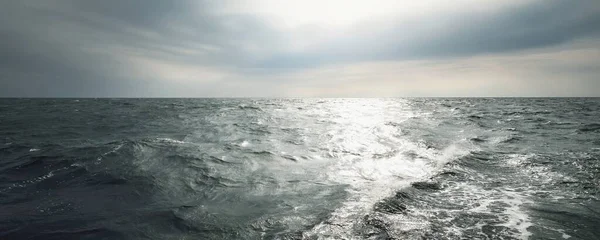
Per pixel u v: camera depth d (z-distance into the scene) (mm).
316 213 4859
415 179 6875
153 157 8539
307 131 14836
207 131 14766
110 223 4355
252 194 5867
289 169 7859
